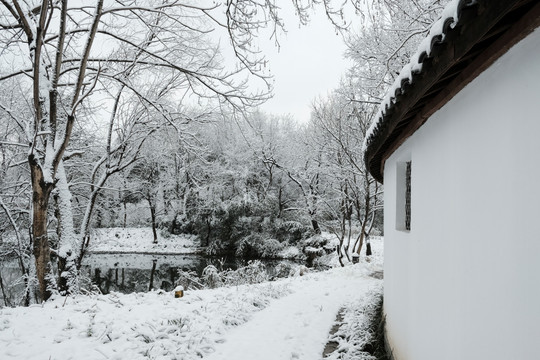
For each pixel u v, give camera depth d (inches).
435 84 92.4
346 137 661.9
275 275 666.8
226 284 441.4
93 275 725.3
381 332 218.5
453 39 67.8
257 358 191.5
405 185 188.9
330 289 366.6
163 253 967.6
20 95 456.1
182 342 200.5
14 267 622.5
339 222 781.9
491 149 74.5
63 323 219.6
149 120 448.5
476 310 80.2
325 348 210.7
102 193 526.0
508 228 67.1
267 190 954.1
